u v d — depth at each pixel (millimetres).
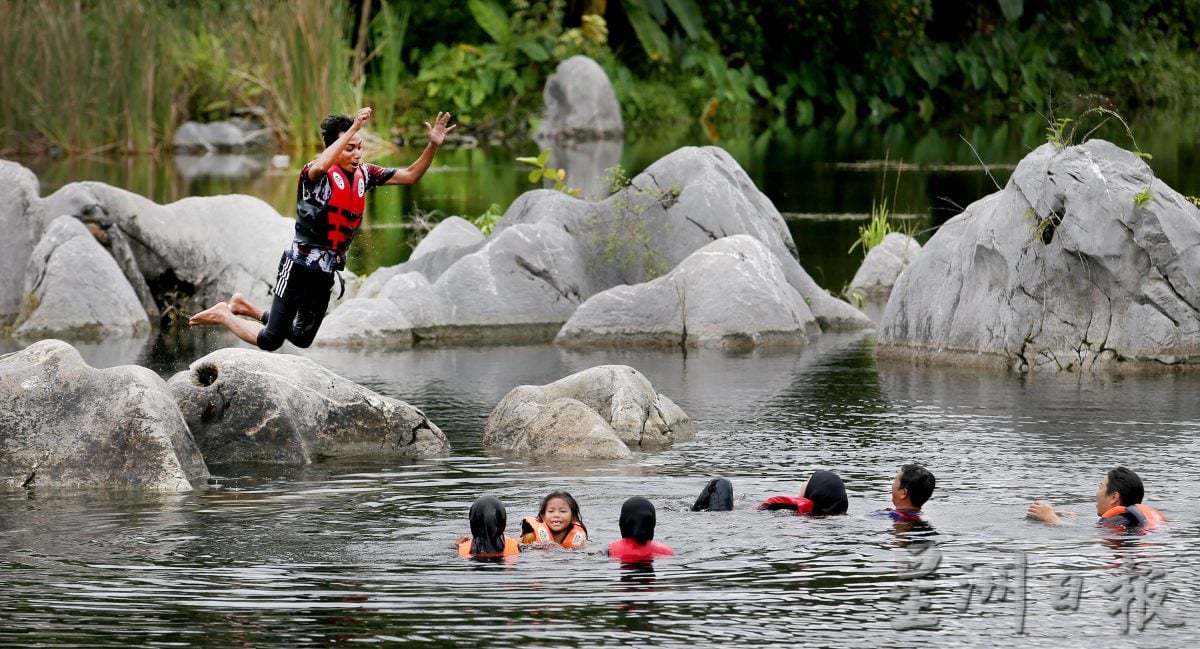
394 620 13602
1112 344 27656
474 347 31625
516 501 18484
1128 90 98312
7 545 16391
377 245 42938
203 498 18859
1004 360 28250
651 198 35344
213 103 69188
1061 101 94812
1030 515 17266
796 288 34719
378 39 80312
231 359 21938
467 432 23078
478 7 79562
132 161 63250
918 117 93312
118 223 35094
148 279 35562
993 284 28547
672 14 89875
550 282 34031
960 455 20906
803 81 91062
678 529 16844
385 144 71938
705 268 32281
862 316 34531
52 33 63938
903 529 16812
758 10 90312
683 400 25453
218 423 21469
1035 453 20953
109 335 32406
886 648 12805
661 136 78562
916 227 42000
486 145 73938
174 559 15781
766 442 22031
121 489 19375
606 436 21438
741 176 36719
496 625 13461
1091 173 27719
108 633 13242
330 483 19734
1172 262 27391
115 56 64938
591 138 76375
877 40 92125
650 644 12930
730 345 31438
